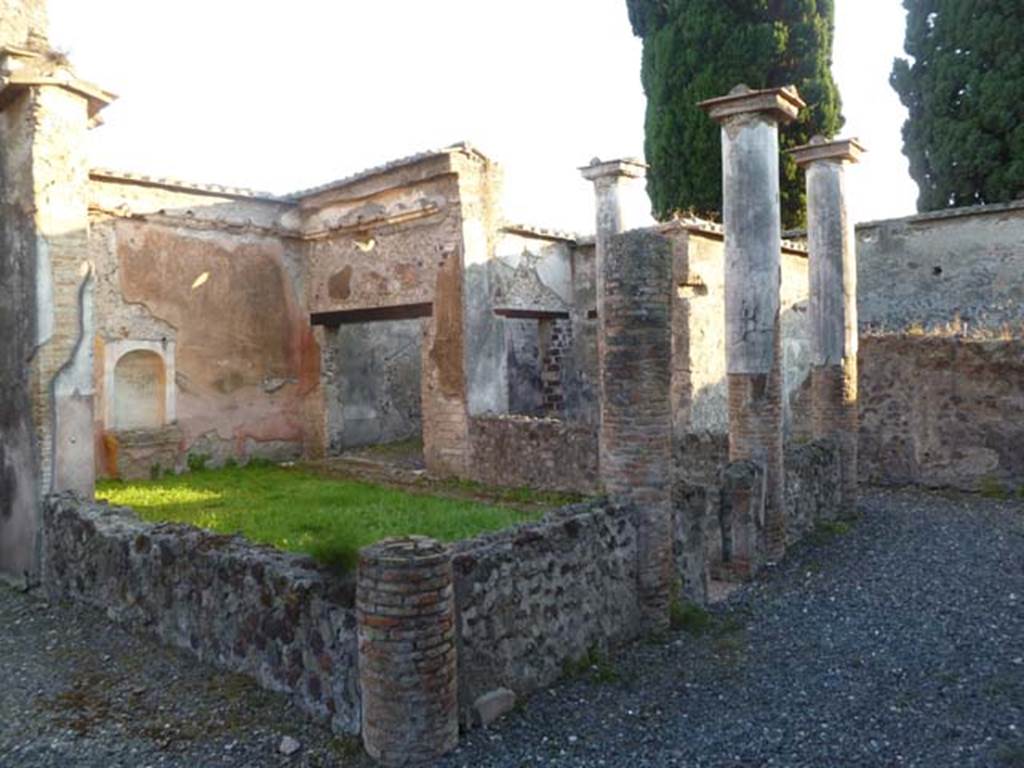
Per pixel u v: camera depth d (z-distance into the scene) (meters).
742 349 7.87
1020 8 15.91
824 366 9.79
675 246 13.03
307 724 4.59
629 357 5.80
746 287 7.84
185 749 4.38
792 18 18.53
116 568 6.36
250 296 15.24
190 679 5.25
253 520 9.53
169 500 11.18
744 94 7.74
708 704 4.77
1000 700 4.75
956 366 11.51
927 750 4.17
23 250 7.61
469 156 13.16
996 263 15.05
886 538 8.73
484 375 13.21
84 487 7.63
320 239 15.64
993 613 6.27
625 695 4.90
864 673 5.19
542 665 4.99
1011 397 11.07
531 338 18.80
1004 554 7.98
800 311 16.14
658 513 5.86
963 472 11.47
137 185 13.65
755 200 7.79
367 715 4.21
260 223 15.30
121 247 13.55
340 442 16.19
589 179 12.53
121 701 5.00
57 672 5.51
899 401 12.05
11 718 4.84
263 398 15.46
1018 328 12.84
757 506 7.55
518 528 5.21
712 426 13.48
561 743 4.30
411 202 13.78
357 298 14.91
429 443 13.43
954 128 16.70
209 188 14.36
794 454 8.87
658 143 19.53
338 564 4.80
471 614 4.56
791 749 4.20
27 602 7.19
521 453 11.98
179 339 14.29
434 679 4.16
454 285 13.13
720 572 7.43
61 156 7.54
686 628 6.03
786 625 6.12
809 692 4.91
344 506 10.59
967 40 16.59
